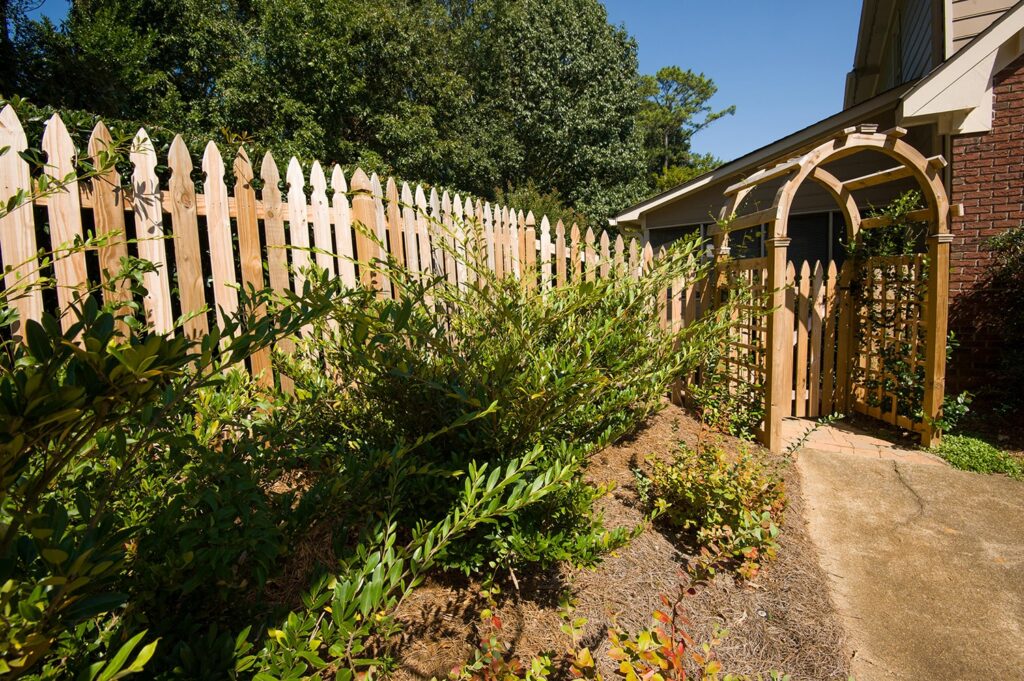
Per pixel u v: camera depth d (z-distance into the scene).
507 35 22.64
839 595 2.82
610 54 24.02
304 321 0.91
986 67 5.63
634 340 3.62
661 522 3.18
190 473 1.41
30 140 2.74
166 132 3.38
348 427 2.45
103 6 14.73
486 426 2.13
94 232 2.66
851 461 4.64
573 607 1.79
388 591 1.21
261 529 1.34
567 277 5.48
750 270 5.27
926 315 4.93
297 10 16.05
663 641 1.44
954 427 5.40
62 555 0.66
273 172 3.32
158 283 2.86
